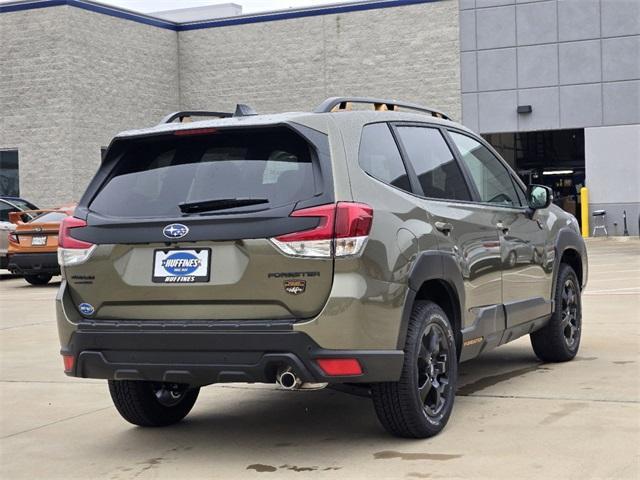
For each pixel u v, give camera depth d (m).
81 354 5.27
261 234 4.88
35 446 5.78
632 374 7.12
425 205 5.62
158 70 33.16
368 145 5.41
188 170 5.30
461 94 30.81
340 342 4.81
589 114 29.44
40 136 29.45
